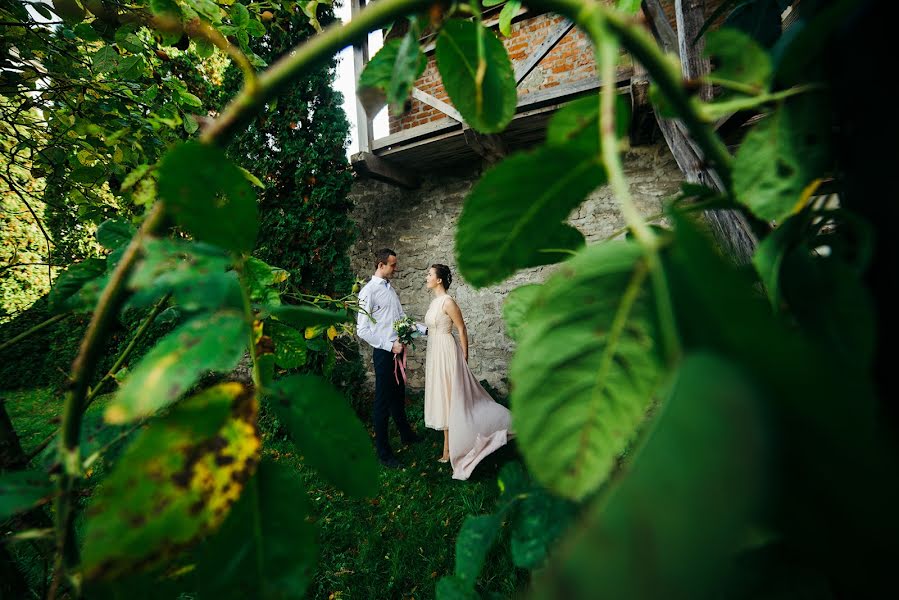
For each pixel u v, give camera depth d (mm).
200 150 261
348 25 278
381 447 4055
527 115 4348
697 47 2598
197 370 238
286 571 268
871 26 223
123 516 206
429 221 5891
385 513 3053
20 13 1689
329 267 5273
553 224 239
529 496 443
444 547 2668
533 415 167
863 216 237
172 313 604
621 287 159
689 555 98
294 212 5297
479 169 5551
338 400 321
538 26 4855
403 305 6035
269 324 506
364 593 2365
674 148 3098
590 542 99
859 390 120
